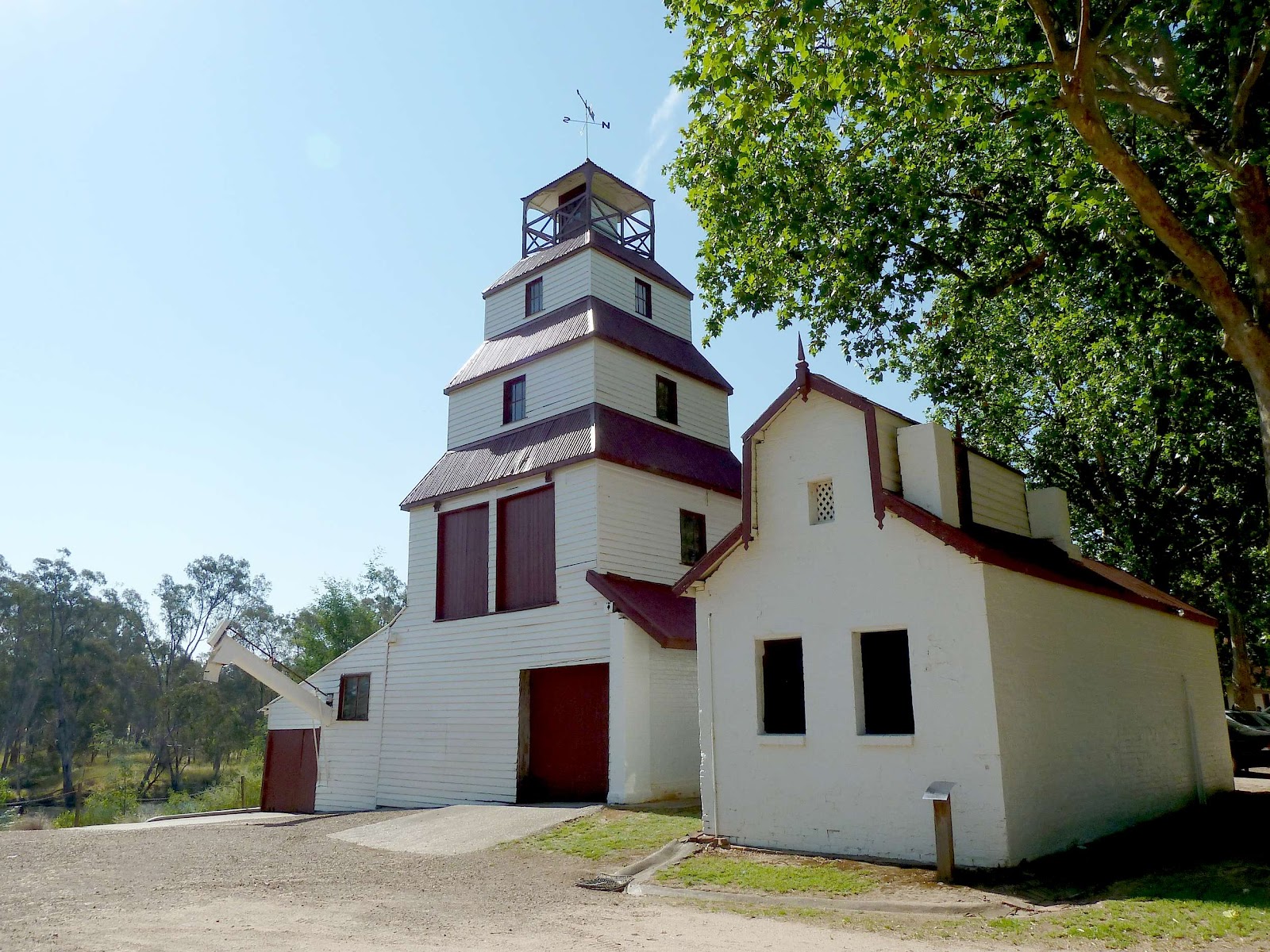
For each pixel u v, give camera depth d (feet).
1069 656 42.55
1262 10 36.06
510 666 67.92
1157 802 49.24
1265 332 36.60
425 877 38.47
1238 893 30.17
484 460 75.61
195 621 287.07
